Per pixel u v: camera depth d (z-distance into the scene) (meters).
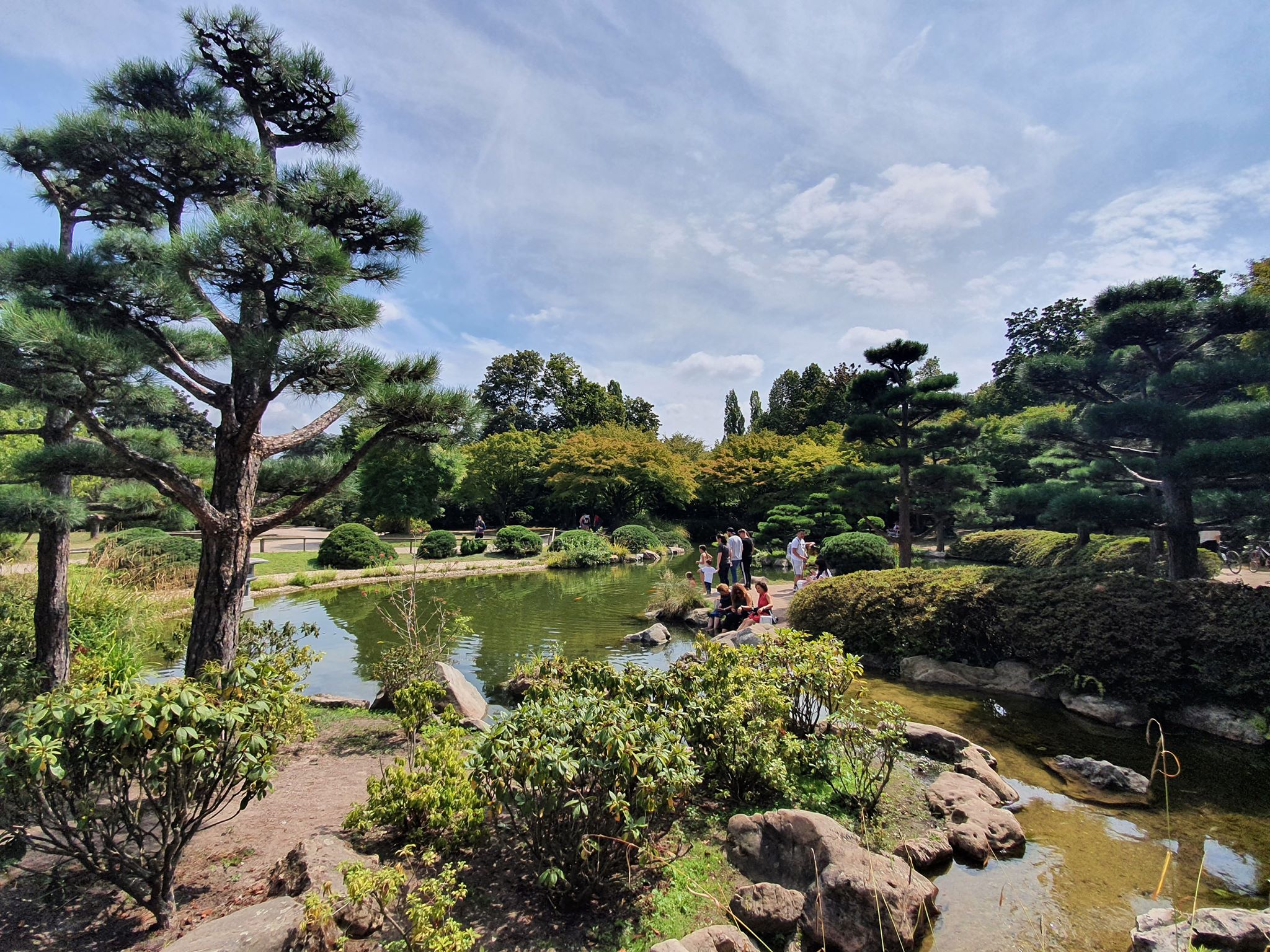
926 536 30.05
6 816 2.77
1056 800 5.08
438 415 5.88
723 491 34.16
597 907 3.29
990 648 8.53
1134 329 9.60
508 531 25.11
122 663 7.16
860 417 15.62
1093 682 7.25
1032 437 10.44
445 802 3.74
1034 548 19.53
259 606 13.77
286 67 6.18
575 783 3.32
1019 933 3.42
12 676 5.88
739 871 3.72
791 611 10.62
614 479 32.47
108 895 3.28
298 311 5.59
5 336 4.34
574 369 50.72
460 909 3.23
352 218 6.33
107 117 5.53
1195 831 4.55
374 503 30.73
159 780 2.82
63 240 6.77
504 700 7.63
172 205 6.12
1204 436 8.57
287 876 3.19
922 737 5.81
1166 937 3.13
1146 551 13.35
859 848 3.61
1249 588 7.04
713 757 4.48
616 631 11.59
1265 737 6.16
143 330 5.47
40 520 5.93
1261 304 8.70
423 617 12.70
